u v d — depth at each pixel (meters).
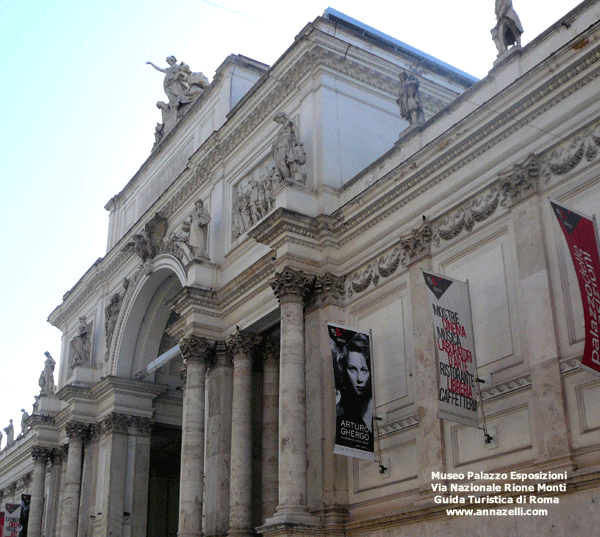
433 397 21.44
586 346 15.94
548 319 18.70
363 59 30.02
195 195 36.31
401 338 23.47
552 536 17.25
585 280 16.58
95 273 46.19
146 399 41.66
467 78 35.00
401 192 24.17
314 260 26.22
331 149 27.92
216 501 28.84
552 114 20.02
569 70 19.42
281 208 25.73
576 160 19.19
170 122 42.38
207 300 31.47
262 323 29.55
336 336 23.03
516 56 21.67
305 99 29.33
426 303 22.44
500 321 20.22
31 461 56.47
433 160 22.97
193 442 29.66
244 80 36.44
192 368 30.67
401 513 20.89
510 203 20.66
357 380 22.86
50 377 51.22
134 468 40.06
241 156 33.22
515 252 20.22
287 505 23.05
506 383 19.44
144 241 38.72
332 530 22.70
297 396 24.30
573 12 20.44
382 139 29.61
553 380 18.20
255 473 29.52
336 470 23.69
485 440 19.62
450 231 22.34
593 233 17.48
